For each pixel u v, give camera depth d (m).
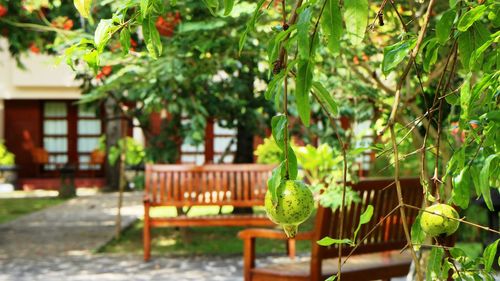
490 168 1.42
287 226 1.28
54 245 10.53
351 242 1.32
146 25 1.38
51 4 6.64
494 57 1.47
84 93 10.42
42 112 25.14
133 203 17.64
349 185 5.01
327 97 1.24
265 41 5.59
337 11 1.11
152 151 9.92
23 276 8.13
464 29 1.32
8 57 22.33
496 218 7.13
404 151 4.63
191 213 14.77
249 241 5.29
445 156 3.63
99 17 6.54
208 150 23.92
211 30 5.96
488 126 1.42
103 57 6.12
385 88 4.50
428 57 1.45
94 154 22.22
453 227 1.38
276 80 1.17
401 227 5.64
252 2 4.99
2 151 22.84
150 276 8.08
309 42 1.14
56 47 6.54
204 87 9.67
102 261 9.12
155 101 7.87
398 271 5.45
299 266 5.38
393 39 4.47
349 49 4.63
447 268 1.53
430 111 1.58
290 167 1.27
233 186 9.76
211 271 8.36
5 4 7.01
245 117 10.68
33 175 24.70
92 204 17.48
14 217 14.59
